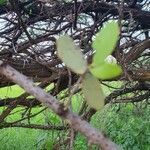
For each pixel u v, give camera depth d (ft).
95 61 0.60
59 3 3.03
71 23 2.95
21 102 2.88
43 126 2.95
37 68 2.52
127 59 2.64
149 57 3.47
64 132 2.73
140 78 2.63
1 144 6.61
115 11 3.13
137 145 6.18
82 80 0.61
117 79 2.51
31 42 2.62
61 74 2.47
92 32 2.74
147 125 6.31
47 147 2.58
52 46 2.75
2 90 3.91
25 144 6.66
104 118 3.94
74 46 0.58
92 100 0.61
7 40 2.85
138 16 3.33
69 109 0.59
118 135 6.08
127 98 3.86
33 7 3.15
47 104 0.59
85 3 3.15
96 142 0.56
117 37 0.59
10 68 0.63
